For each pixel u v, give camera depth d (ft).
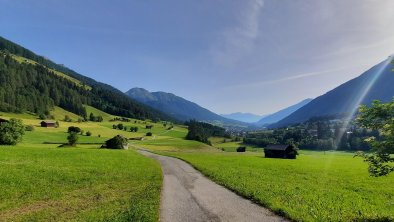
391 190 119.03
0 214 71.87
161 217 69.21
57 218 68.80
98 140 565.94
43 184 106.11
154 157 293.84
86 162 178.40
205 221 66.13
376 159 68.69
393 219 68.59
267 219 67.72
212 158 300.61
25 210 75.87
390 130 67.41
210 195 95.96
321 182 138.62
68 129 632.79
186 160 254.68
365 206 83.76
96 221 64.95
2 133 310.45
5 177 109.70
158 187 109.60
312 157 461.78
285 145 439.22
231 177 138.62
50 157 190.08
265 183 122.83
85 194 95.50
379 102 69.77
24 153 200.64
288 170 196.13
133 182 121.08
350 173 187.21
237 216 70.23
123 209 76.02
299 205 79.36
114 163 185.78
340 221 65.57
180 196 94.02
